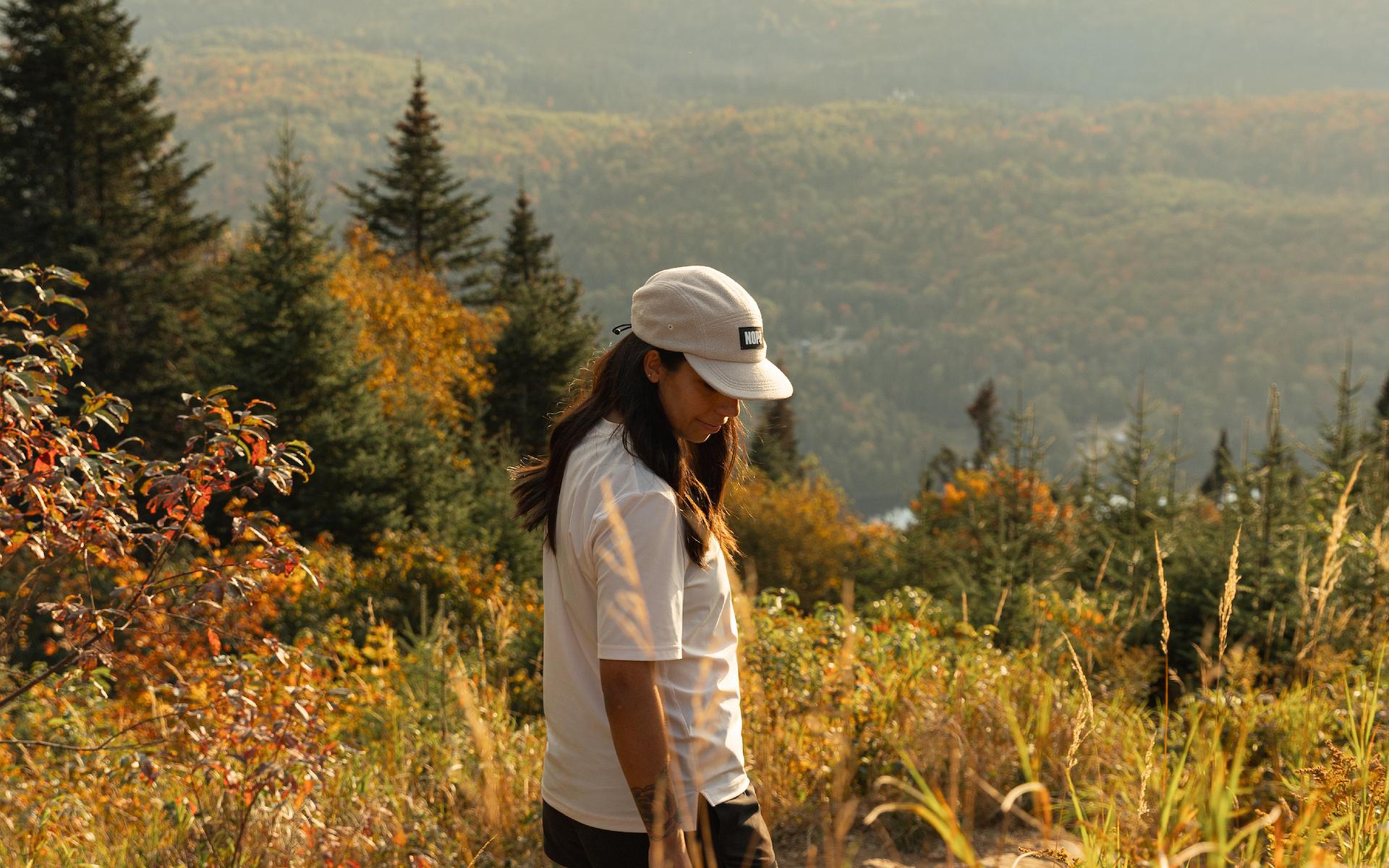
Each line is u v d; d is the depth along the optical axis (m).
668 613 1.33
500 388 25.84
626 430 1.41
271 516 2.75
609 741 1.45
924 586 13.30
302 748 2.74
